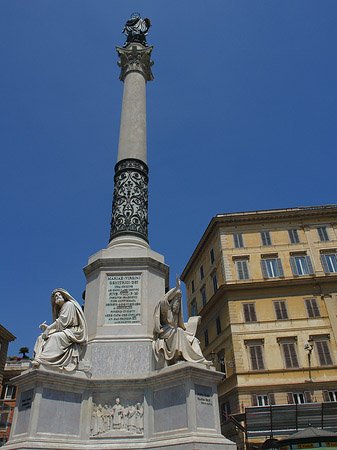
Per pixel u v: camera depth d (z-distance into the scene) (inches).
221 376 308.7
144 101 556.1
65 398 292.2
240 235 1455.5
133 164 488.4
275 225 1459.2
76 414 293.9
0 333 1435.8
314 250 1395.2
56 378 289.0
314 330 1230.9
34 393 277.7
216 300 1397.6
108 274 386.9
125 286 379.9
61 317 325.1
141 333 351.3
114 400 309.6
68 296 343.3
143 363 331.3
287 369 1167.6
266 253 1400.1
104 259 391.2
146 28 666.2
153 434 290.8
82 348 335.3
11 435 279.1
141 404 307.7
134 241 426.3
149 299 372.8
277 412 903.7
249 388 1143.6
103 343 343.0
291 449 640.4
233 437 1127.6
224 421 1208.2
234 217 1473.9
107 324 358.9
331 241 1412.4
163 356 320.8
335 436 599.2
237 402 1140.5
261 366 1185.4
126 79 574.6
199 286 1663.4
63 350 308.8
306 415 899.4
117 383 311.4
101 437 291.6
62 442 274.1
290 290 1307.8
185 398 283.0
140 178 482.0
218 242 1472.7
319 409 891.4
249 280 1353.3
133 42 626.2
